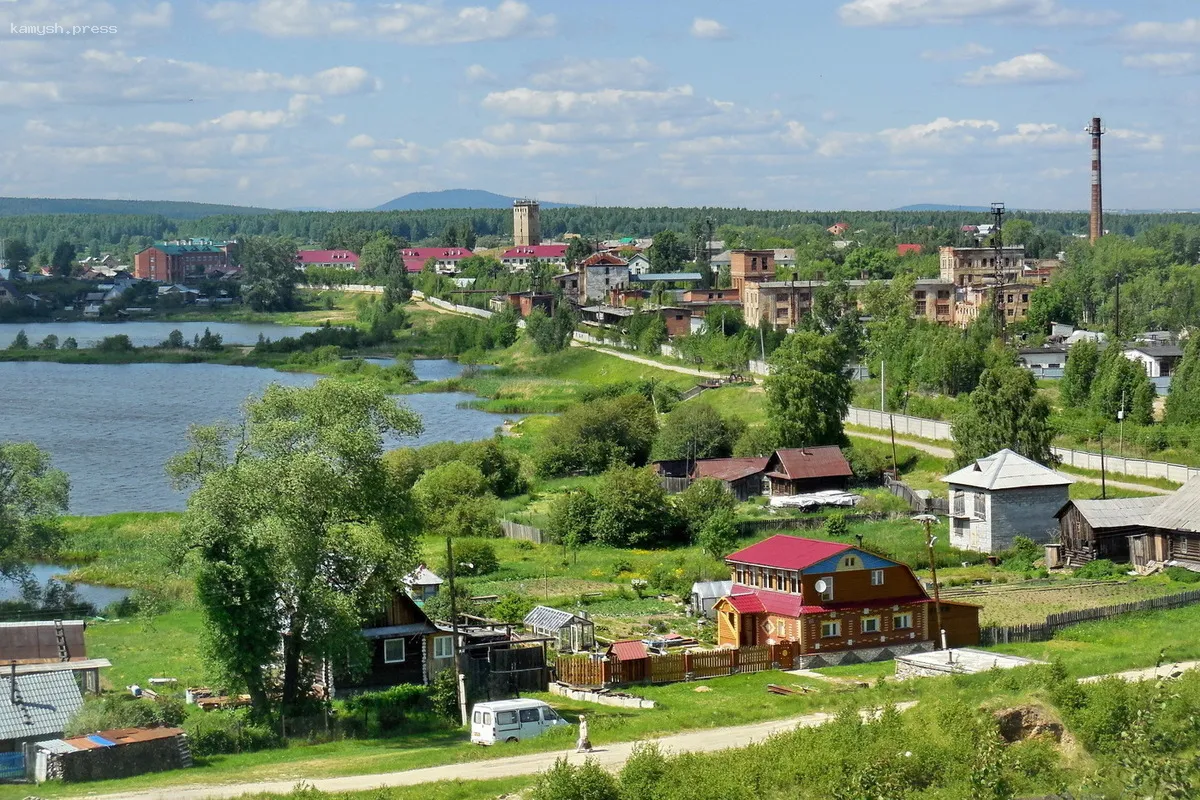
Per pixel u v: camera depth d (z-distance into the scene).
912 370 186.88
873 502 129.38
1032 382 132.88
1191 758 48.25
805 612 78.06
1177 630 79.44
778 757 52.66
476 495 132.62
